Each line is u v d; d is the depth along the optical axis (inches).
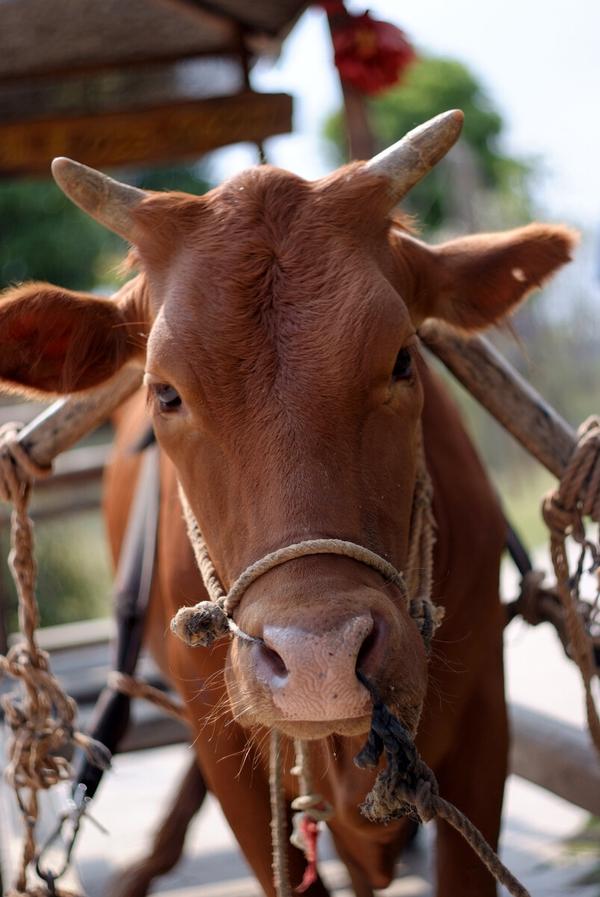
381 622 77.1
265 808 109.7
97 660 204.8
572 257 106.6
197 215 94.4
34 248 669.9
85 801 117.7
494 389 110.9
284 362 85.0
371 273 89.4
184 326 87.6
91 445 548.4
